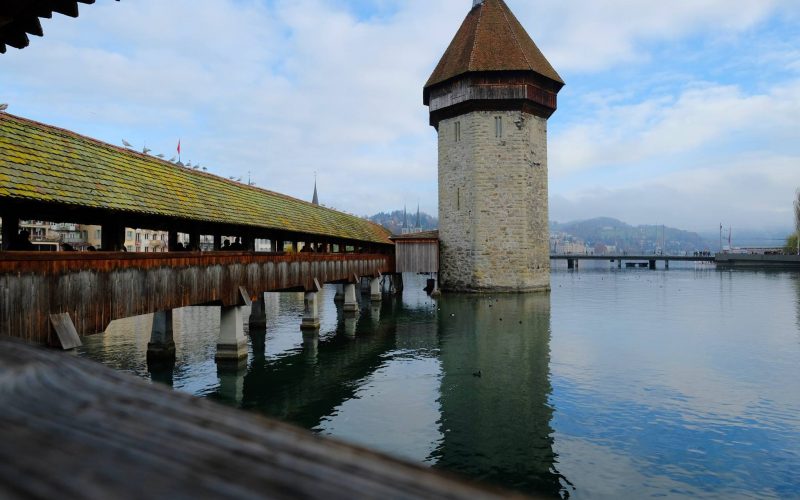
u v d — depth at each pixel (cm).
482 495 121
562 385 1320
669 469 842
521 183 3503
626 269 8588
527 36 3878
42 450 110
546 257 3756
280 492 104
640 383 1330
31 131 1027
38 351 200
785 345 1811
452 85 3622
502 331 2136
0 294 748
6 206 915
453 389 1300
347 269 2608
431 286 3900
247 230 1688
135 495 92
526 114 3525
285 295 4384
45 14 534
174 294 1198
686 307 2892
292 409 1156
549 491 773
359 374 1466
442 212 3791
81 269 909
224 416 157
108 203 1016
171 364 1561
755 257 7775
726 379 1362
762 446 930
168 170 1473
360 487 113
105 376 184
